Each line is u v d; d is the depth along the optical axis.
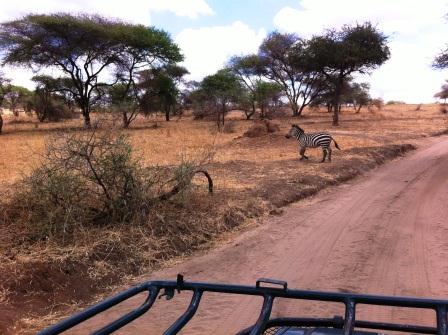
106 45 39.84
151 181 8.41
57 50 38.66
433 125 34.50
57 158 7.52
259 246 7.53
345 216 9.31
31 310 5.23
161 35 43.34
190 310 2.45
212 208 8.91
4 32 37.72
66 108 52.72
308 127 33.50
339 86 35.91
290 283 6.01
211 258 7.02
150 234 7.37
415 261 6.71
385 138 23.78
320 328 2.74
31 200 7.74
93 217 7.59
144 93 45.38
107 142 7.68
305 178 12.38
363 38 34.47
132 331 4.82
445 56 23.33
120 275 6.30
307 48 37.34
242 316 5.14
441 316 2.21
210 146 21.20
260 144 21.50
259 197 10.20
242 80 57.03
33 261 6.02
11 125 48.19
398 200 10.64
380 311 5.13
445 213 9.34
